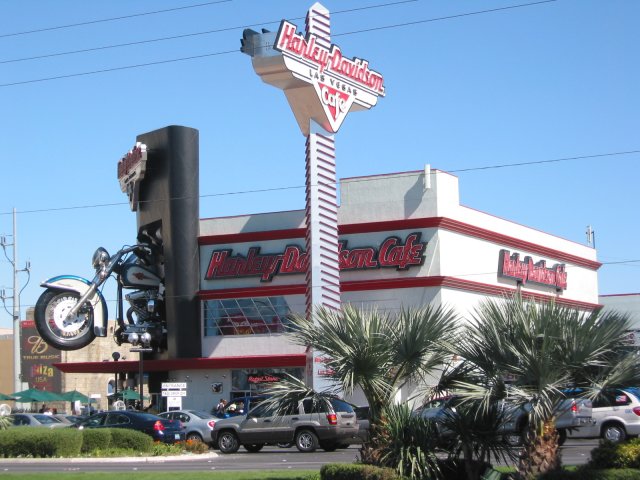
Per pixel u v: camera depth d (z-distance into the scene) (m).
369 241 48.62
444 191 48.19
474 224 50.78
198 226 52.91
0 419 31.61
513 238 53.75
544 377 15.80
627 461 16.70
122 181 55.66
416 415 17.61
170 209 51.91
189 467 25.66
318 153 40.91
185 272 51.94
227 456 31.09
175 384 40.12
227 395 51.38
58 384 73.94
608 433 29.42
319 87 40.06
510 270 53.00
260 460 28.48
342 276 48.81
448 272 47.62
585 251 65.19
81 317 52.12
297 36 39.25
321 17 40.62
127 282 52.78
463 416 17.02
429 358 17.56
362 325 17.42
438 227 47.34
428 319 17.56
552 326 15.78
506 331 16.42
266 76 39.34
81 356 75.25
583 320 16.19
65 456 29.89
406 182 48.47
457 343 17.28
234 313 51.62
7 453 30.06
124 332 52.03
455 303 47.69
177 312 51.75
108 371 53.91
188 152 52.44
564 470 16.14
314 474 19.53
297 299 50.44
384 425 17.55
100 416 33.62
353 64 41.88
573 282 62.12
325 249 40.72
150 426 32.84
